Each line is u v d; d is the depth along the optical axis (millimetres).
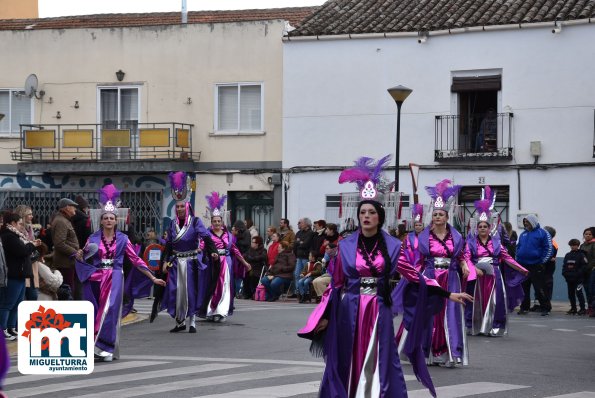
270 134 31031
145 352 14812
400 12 30828
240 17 35594
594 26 27656
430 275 13617
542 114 28109
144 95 32062
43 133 32281
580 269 23328
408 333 9781
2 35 32906
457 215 18734
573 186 27719
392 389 9125
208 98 31609
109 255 13922
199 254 17844
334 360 9109
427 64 29266
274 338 16562
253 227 28750
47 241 19531
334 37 30000
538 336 17766
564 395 10828
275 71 31078
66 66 32594
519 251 23312
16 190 32438
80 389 11102
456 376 12312
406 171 29281
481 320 17656
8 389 11195
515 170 28172
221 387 11094
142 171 31172
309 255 25625
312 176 30266
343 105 30047
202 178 31469
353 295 9180
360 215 9289
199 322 19328
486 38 28672
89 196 32000
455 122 28984
